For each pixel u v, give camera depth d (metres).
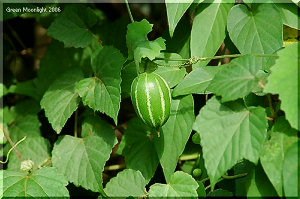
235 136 0.86
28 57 1.24
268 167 0.85
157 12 1.14
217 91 0.87
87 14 1.06
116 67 0.96
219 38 0.95
